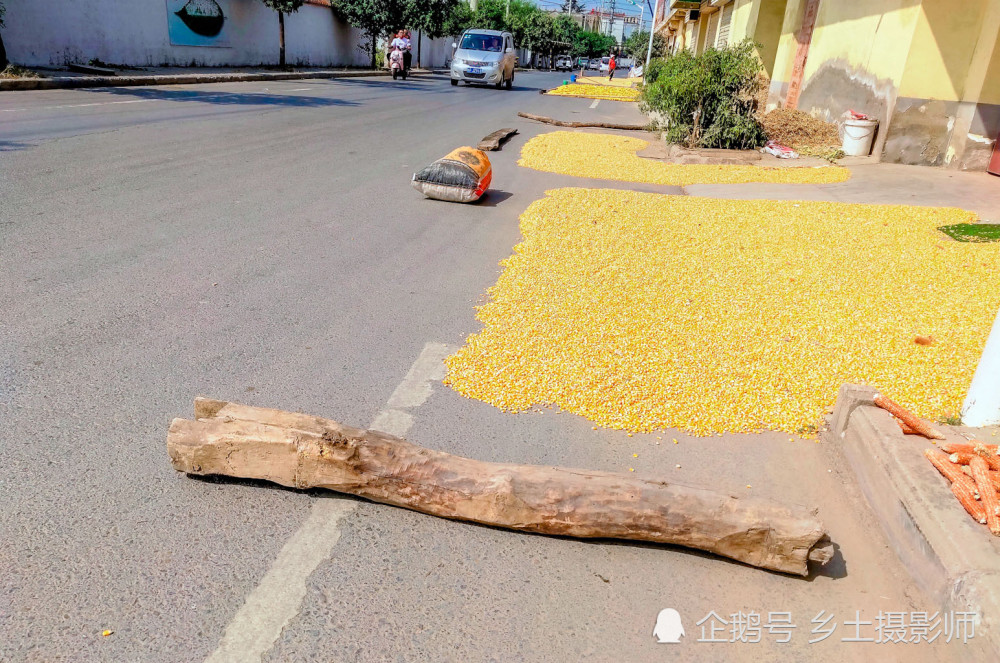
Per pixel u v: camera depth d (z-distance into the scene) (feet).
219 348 12.48
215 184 25.04
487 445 10.14
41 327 12.62
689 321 15.12
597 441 10.46
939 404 11.63
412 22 101.09
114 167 26.17
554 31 232.32
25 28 57.21
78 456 9.08
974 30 33.17
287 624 6.81
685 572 8.00
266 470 8.55
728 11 85.92
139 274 15.72
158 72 65.41
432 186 25.12
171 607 6.89
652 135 50.62
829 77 45.29
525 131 48.14
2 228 17.95
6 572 7.13
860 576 8.08
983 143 34.04
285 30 92.17
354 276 16.85
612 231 22.35
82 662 6.21
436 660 6.55
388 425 10.46
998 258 20.47
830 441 10.77
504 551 8.11
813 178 33.09
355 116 48.24
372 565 7.70
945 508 7.93
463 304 15.60
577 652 6.79
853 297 17.15
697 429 10.91
